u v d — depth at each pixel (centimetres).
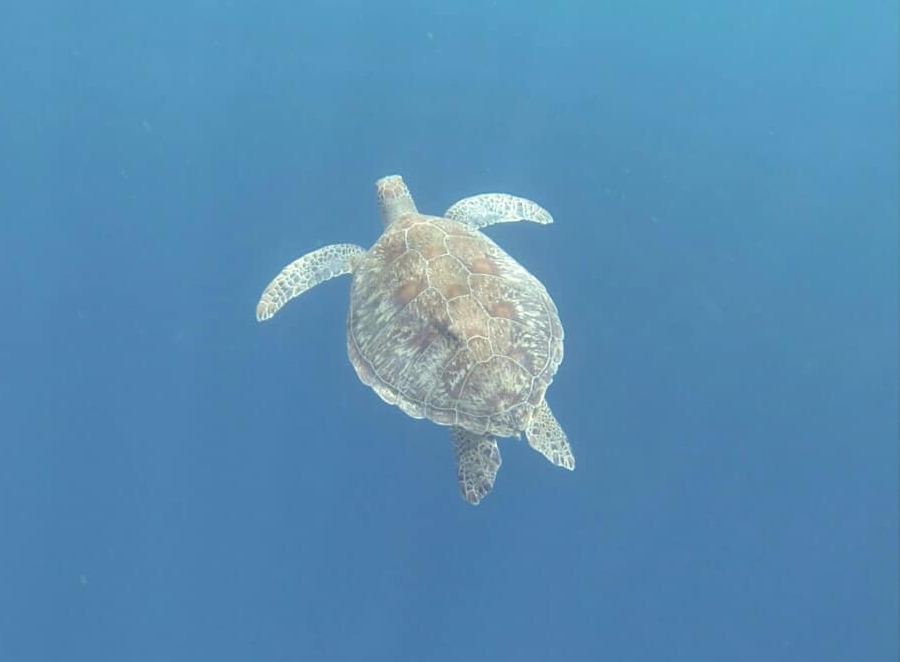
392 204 258
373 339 211
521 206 262
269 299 246
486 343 200
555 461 207
